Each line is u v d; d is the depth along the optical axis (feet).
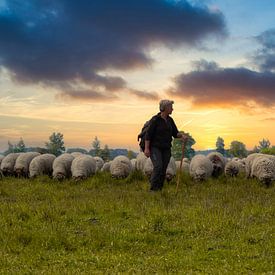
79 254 29.45
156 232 34.09
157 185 54.70
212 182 67.56
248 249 29.71
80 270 26.23
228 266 26.43
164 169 54.80
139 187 61.93
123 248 30.73
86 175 70.85
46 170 78.89
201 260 27.94
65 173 73.61
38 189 60.44
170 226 35.42
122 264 27.20
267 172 63.62
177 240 32.48
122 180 69.97
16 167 82.07
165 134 54.39
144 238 32.50
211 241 31.65
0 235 32.91
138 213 40.32
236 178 72.02
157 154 54.24
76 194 55.21
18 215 39.22
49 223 37.14
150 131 53.98
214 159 77.77
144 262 27.55
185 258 28.12
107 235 32.76
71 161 75.20
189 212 39.63
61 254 29.48
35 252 29.63
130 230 34.68
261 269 25.90
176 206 43.55
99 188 63.16
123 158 73.05
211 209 40.93
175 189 56.95
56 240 31.48
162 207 43.01
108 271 25.88
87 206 42.73
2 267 26.58
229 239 32.01
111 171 71.67
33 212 40.45
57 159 74.84
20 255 29.14
